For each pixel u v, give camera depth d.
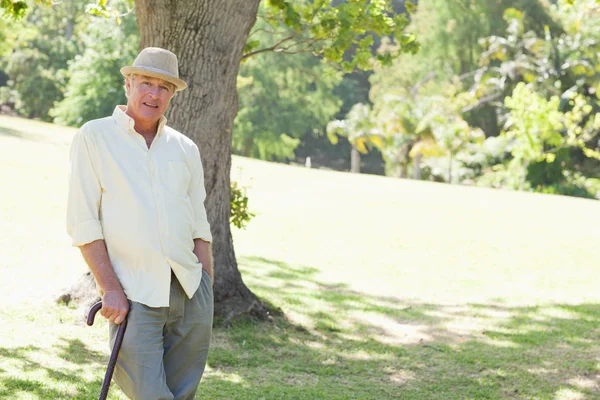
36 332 6.25
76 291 7.10
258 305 7.49
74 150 3.42
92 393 4.97
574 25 46.28
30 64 52.84
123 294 3.34
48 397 4.79
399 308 9.11
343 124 50.12
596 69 45.34
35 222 12.00
